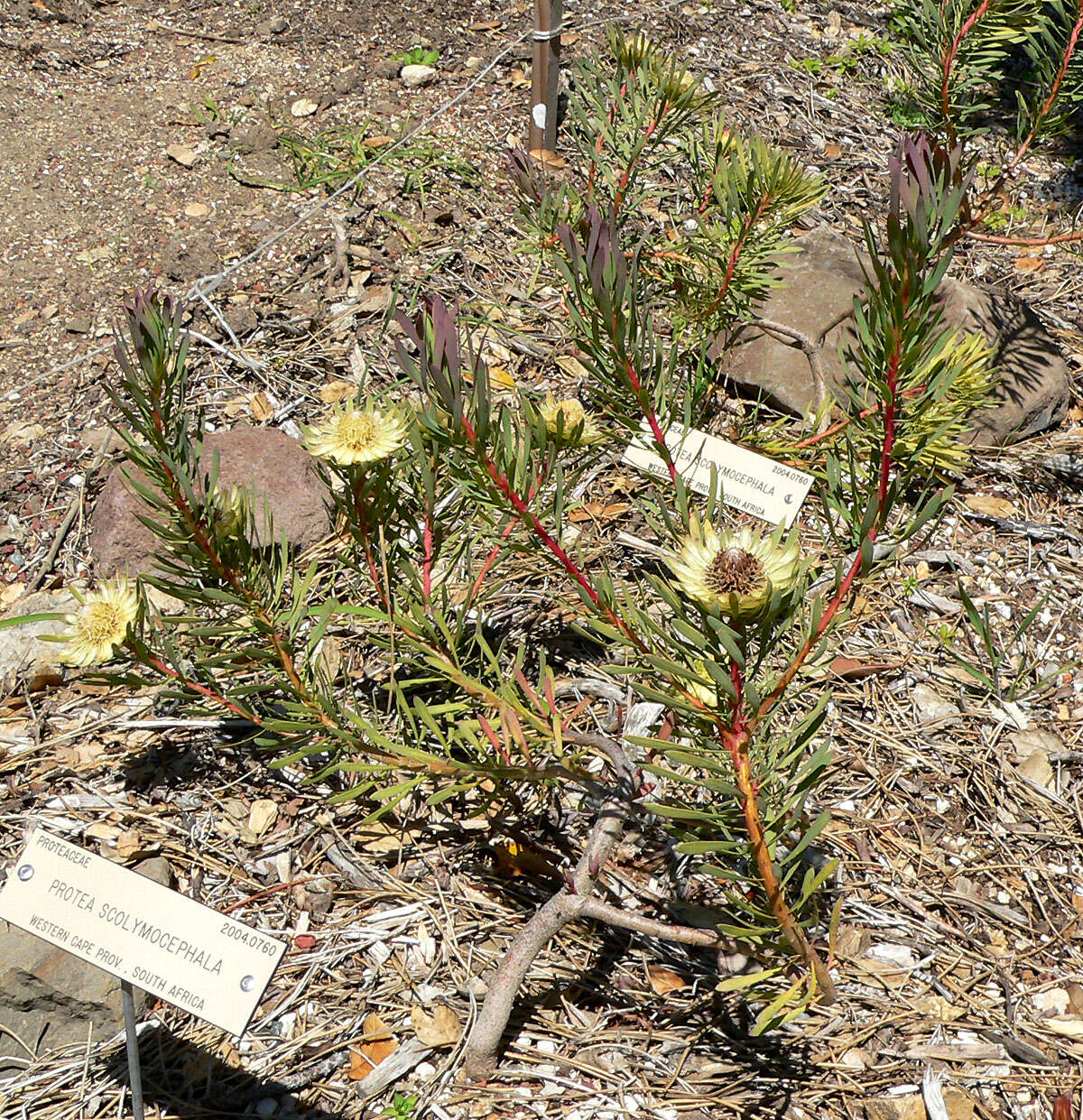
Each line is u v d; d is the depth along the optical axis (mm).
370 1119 781
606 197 1147
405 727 953
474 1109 786
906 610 1109
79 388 1242
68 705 999
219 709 876
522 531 875
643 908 876
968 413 1244
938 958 871
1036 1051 816
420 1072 804
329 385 1262
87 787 940
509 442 728
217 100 1627
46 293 1331
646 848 900
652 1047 815
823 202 1591
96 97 1616
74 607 1045
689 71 1782
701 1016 831
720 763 683
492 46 1797
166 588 771
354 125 1605
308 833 920
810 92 1804
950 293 1280
